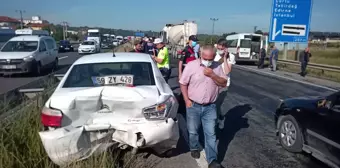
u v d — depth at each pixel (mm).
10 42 15625
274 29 20203
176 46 30922
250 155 4797
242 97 9906
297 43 21719
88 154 3645
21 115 4633
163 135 3734
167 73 8445
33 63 14516
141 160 4273
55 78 8586
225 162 4520
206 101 4129
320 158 4324
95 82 4309
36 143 3885
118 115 3814
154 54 11930
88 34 53438
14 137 3896
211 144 4164
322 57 30984
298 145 4738
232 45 28203
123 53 5664
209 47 4031
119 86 4125
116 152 4086
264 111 7840
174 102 4043
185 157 4496
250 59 26266
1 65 13961
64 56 31656
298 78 16141
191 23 30266
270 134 5863
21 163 3469
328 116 4164
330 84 13992
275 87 12516
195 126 4270
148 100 3787
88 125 3650
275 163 4496
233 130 6105
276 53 20469
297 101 5020
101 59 4984
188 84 4207
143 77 4559
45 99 5629
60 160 3506
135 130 3691
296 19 20219
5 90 10461
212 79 4051
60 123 3629
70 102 3684
